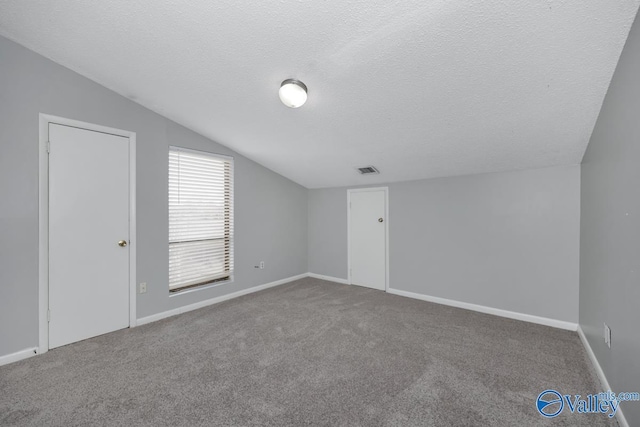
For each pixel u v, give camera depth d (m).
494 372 1.96
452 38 1.56
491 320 2.93
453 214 3.40
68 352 2.24
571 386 1.80
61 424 1.49
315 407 1.62
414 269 3.74
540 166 2.84
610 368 1.66
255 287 4.01
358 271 4.33
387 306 3.38
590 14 1.31
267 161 3.94
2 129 2.05
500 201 3.08
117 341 2.44
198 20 1.67
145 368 2.02
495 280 3.11
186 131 3.18
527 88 1.84
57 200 2.31
